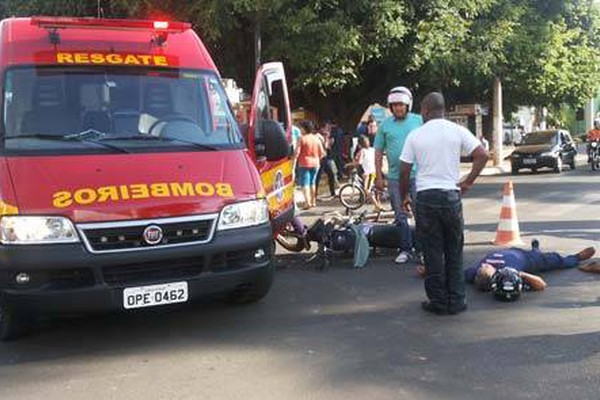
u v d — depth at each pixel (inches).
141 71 262.4
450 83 909.8
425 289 263.7
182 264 221.0
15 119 238.7
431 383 190.7
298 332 238.8
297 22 661.3
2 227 208.8
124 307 213.8
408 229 346.6
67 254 207.6
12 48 254.1
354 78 778.2
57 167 222.2
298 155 625.6
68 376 203.5
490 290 282.4
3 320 226.5
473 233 438.9
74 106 248.1
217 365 208.8
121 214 212.8
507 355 210.8
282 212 321.7
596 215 515.8
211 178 233.0
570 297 273.4
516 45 902.4
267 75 321.4
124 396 187.9
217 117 262.2
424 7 746.2
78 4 721.0
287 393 186.7
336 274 328.8
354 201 624.7
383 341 227.3
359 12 708.0
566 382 189.0
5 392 192.7
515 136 1995.6
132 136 245.1
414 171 331.6
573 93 1203.2
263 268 237.3
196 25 673.6
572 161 1089.4
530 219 497.4
